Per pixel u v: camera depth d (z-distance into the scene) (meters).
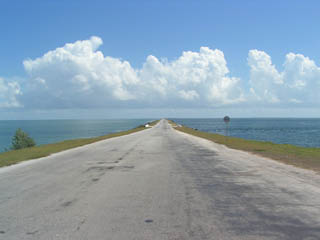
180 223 4.62
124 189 7.08
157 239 4.00
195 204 5.73
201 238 4.03
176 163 11.85
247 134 70.12
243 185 7.53
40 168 10.98
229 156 14.34
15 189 7.27
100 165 11.47
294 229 4.37
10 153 18.45
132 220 4.77
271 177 8.65
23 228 4.46
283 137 58.41
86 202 5.91
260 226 4.49
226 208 5.45
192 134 40.16
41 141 58.19
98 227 4.46
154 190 6.96
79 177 8.84
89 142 26.61
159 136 34.78
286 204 5.71
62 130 115.06
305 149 17.86
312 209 5.38
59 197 6.37
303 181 8.03
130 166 11.08
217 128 109.00
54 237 4.09
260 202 5.86
